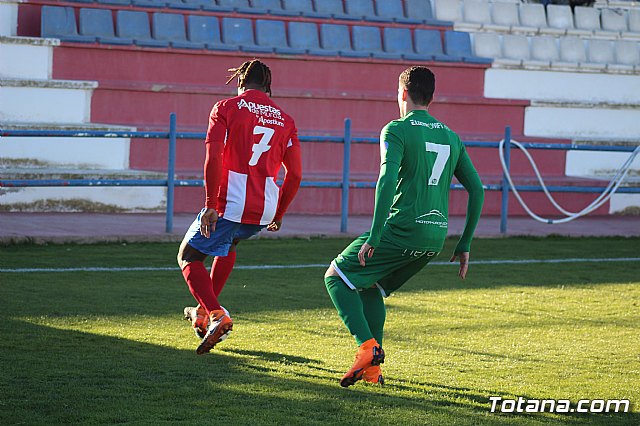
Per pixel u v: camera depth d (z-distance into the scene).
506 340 13.52
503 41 36.34
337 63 32.88
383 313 11.34
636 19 40.94
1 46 29.28
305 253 21.62
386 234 10.73
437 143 10.77
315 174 30.48
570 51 37.34
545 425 9.42
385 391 10.48
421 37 35.22
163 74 31.17
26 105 29.19
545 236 26.11
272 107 12.14
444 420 9.43
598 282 19.12
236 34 33.06
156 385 10.40
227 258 13.01
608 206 33.03
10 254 19.97
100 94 29.97
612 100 36.44
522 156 33.25
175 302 15.51
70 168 29.06
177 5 33.06
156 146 29.84
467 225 11.27
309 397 10.11
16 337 12.52
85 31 31.17
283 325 14.01
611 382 11.19
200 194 29.20
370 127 32.62
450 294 17.19
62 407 9.45
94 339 12.59
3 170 27.52
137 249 21.34
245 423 9.10
